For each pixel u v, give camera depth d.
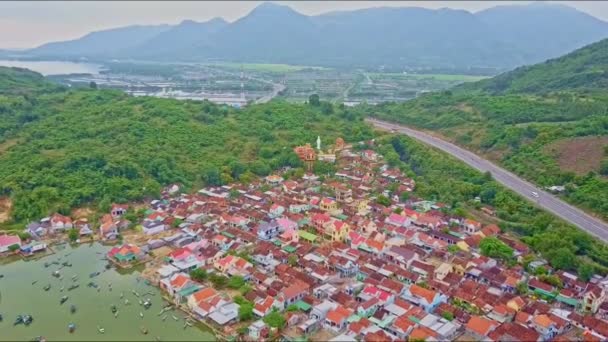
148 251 161.12
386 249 155.38
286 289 127.69
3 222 181.00
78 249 165.62
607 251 151.00
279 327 115.00
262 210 190.62
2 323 119.56
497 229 173.75
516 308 122.50
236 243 161.88
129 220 183.12
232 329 117.25
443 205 197.62
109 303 130.12
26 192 191.12
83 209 191.50
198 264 148.38
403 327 112.94
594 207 183.75
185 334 117.00
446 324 114.75
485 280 139.62
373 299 124.62
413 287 129.12
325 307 120.88
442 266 143.00
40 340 112.31
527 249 157.25
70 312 125.25
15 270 149.75
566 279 137.25
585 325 116.69
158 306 129.00
